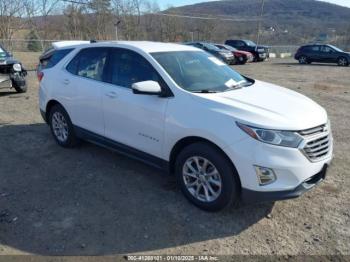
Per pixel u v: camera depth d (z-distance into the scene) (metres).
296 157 3.50
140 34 51.75
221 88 4.36
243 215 3.94
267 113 3.66
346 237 3.58
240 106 3.74
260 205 4.13
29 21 40.28
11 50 28.55
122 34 49.09
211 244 3.48
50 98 5.88
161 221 3.83
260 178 3.52
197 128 3.79
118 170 5.06
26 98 10.13
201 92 4.12
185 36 57.09
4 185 4.64
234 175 3.70
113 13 47.72
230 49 26.94
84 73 5.34
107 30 47.00
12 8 38.31
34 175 4.92
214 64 4.98
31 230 3.68
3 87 10.34
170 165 4.28
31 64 22.70
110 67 4.94
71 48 5.84
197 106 3.88
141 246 3.44
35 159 5.47
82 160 5.41
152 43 5.07
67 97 5.52
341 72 20.45
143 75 4.49
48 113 6.14
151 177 4.84
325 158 3.80
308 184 3.68
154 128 4.26
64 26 43.66
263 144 3.48
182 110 3.97
